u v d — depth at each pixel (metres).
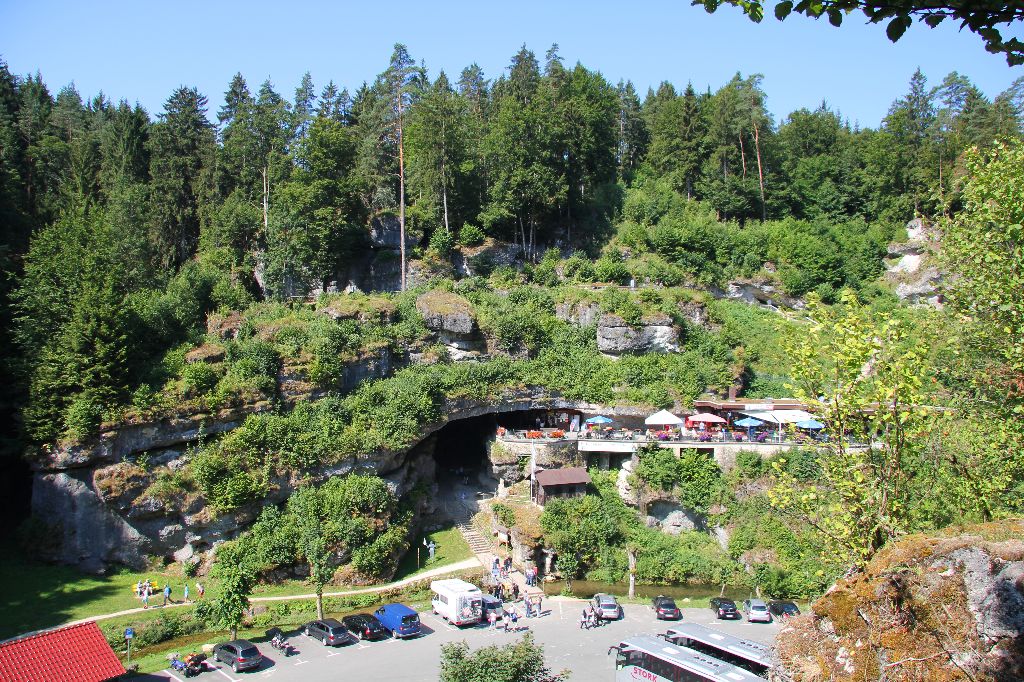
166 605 49.22
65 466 53.47
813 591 54.75
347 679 39.16
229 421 58.84
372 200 96.44
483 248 89.56
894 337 22.64
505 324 74.75
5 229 70.50
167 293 68.56
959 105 110.31
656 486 62.88
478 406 70.31
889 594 16.28
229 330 67.56
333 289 84.06
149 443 55.69
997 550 15.66
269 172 89.25
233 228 82.50
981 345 27.45
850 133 128.25
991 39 9.83
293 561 54.03
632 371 74.31
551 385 73.44
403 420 63.25
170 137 91.62
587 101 104.06
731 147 105.50
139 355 60.31
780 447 63.28
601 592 56.91
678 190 106.75
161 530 55.09
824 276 94.88
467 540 63.94
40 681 32.84
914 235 99.06
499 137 93.81
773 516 58.16
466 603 48.09
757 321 87.56
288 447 58.38
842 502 23.78
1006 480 24.95
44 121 96.88
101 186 87.44
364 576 55.28
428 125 88.31
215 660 41.44
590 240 97.25
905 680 15.11
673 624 48.34
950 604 15.52
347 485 58.19
